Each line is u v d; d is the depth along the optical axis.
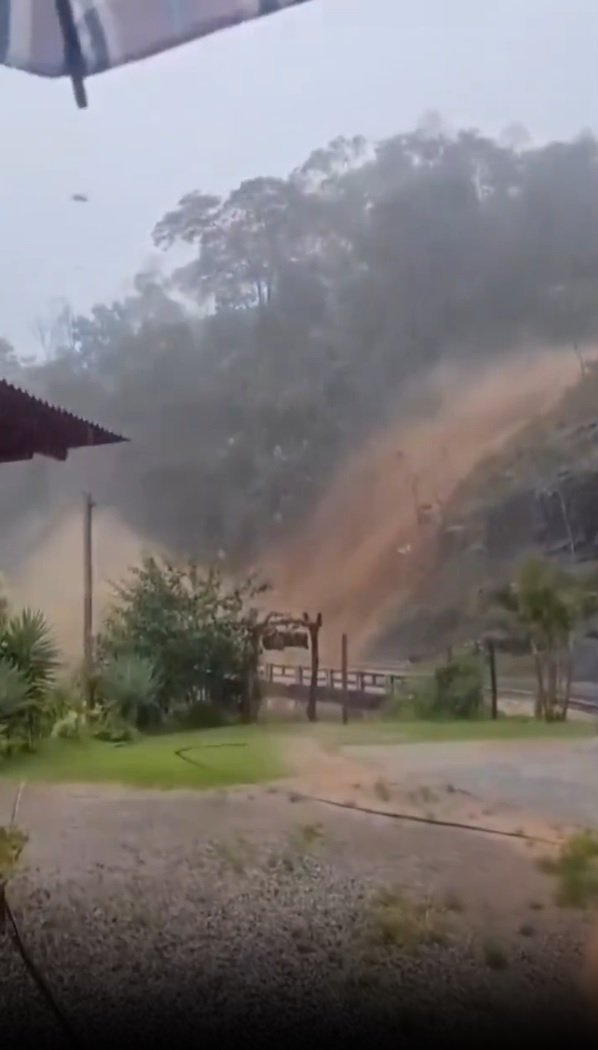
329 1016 2.45
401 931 2.57
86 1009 2.50
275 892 2.69
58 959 2.60
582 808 2.79
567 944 2.49
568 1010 2.38
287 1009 2.46
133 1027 2.45
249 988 2.50
